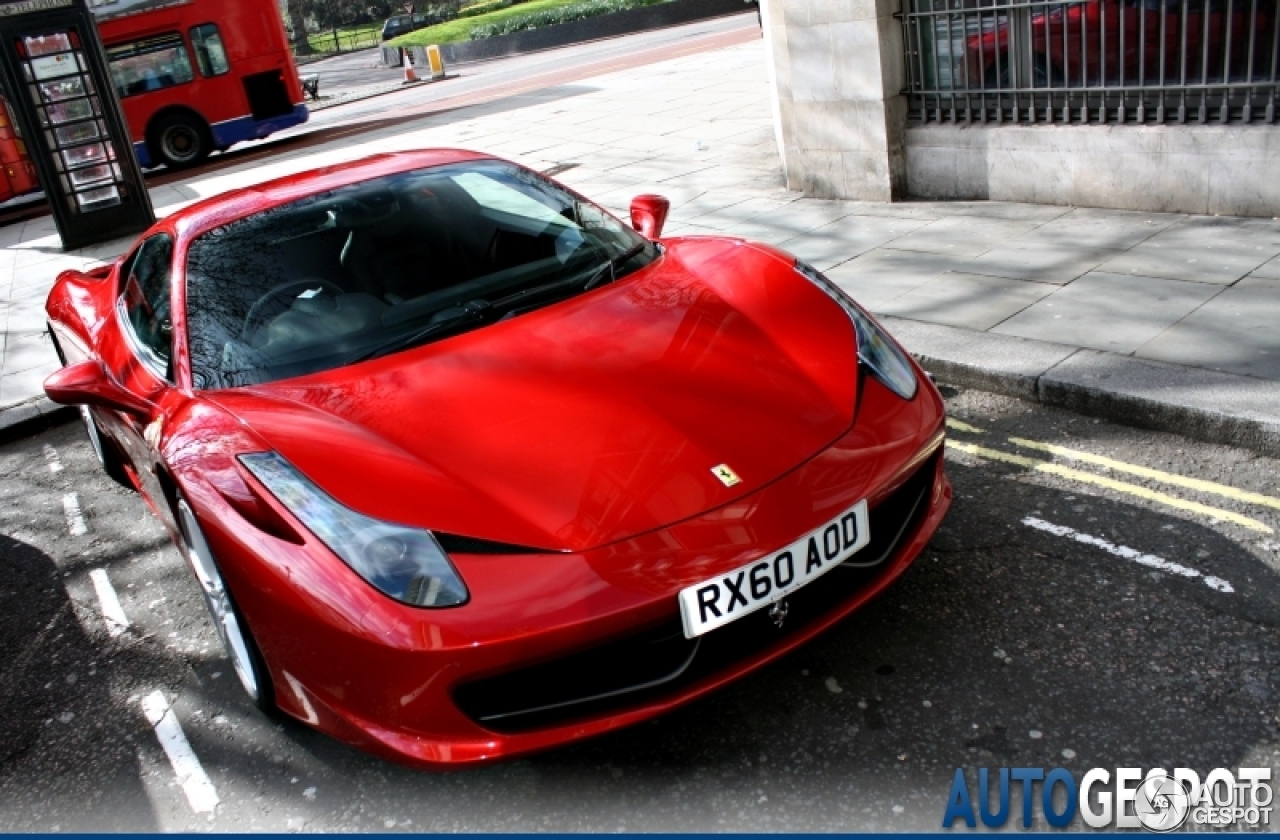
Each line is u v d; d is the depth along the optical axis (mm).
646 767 2496
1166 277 4891
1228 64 5469
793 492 2395
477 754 2256
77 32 11438
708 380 2680
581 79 19812
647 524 2281
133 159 11945
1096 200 6145
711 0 35688
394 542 2270
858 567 2584
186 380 3043
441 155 3887
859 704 2584
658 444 2449
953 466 3725
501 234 3408
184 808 2623
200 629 3469
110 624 3605
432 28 47938
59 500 4828
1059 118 6281
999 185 6586
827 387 2701
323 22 68062
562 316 3020
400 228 3383
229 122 17719
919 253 5887
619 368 2725
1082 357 4180
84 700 3176
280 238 3373
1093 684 2523
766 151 9430
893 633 2830
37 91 11359
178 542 3510
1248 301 4457
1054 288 4996
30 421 5859
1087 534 3162
